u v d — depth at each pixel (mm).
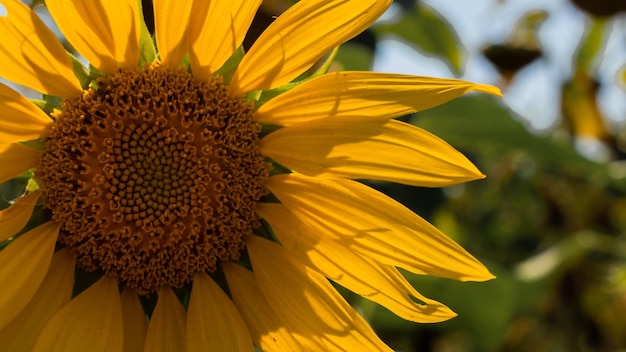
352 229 617
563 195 979
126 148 618
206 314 621
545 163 861
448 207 950
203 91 617
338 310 621
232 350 616
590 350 900
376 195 615
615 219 983
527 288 883
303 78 658
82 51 605
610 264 922
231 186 624
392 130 605
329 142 612
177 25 605
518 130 784
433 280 797
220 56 611
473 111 780
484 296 800
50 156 613
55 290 614
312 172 614
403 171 605
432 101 597
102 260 620
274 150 620
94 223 617
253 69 610
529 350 899
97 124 613
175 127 619
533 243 984
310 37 602
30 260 605
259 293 627
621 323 898
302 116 613
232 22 603
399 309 617
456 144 798
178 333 621
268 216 625
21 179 621
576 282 898
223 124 620
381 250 615
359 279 619
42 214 617
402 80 602
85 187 614
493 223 1024
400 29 800
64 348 602
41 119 608
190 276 627
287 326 622
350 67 734
